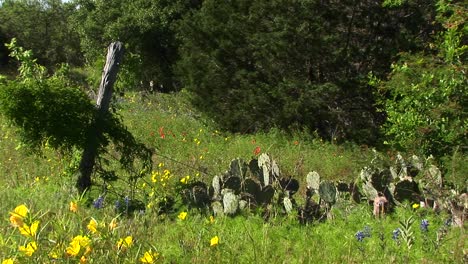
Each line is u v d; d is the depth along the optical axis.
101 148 7.97
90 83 10.27
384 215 6.12
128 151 8.17
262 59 18.34
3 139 12.30
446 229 5.04
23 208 3.24
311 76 18.33
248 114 18.66
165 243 4.88
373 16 17.03
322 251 4.87
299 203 6.95
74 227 3.97
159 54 33.91
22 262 3.25
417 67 9.72
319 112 17.45
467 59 9.03
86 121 7.82
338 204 6.32
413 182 6.60
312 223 6.01
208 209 6.44
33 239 3.23
